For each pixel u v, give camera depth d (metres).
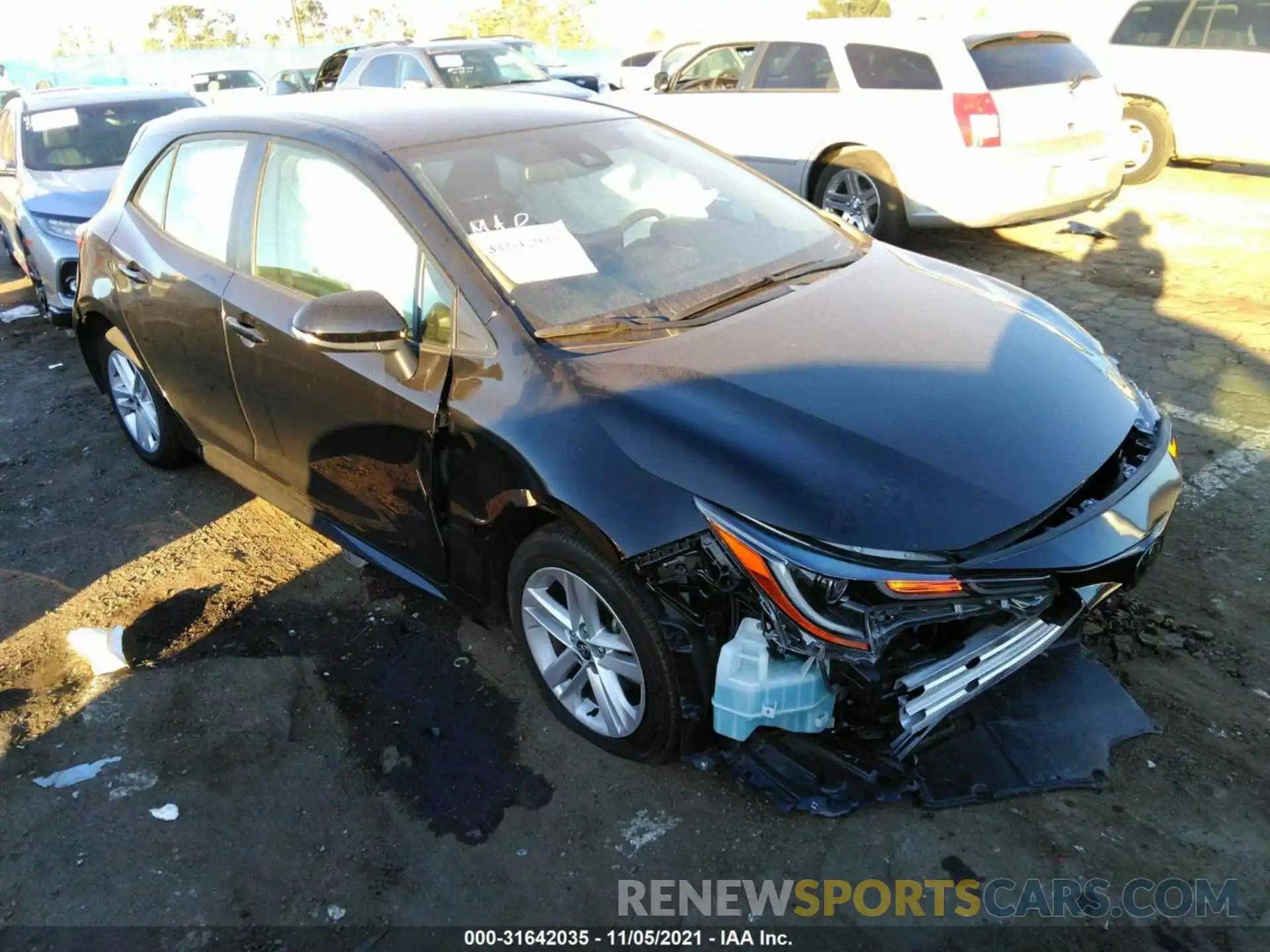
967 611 2.17
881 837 2.45
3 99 19.94
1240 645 3.04
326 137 3.19
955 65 6.54
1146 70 8.93
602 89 14.12
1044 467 2.36
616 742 2.69
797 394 2.47
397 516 3.09
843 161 7.22
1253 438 4.32
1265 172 9.67
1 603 3.63
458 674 3.14
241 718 2.98
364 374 2.95
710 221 3.34
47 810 2.67
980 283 3.31
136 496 4.42
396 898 2.38
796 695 2.26
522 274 2.82
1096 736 2.67
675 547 2.30
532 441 2.52
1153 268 6.72
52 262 6.30
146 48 54.78
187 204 3.81
